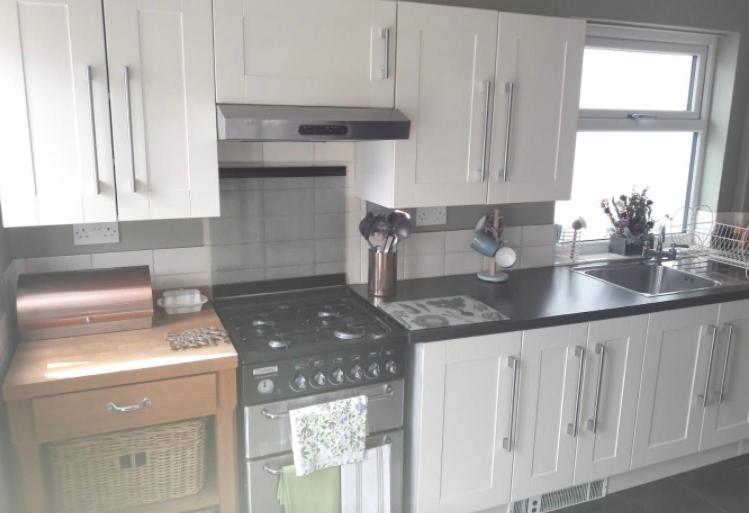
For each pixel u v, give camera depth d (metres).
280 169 2.54
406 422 2.35
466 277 2.95
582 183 3.31
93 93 1.92
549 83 2.54
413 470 2.34
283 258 2.63
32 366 1.88
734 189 3.57
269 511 2.12
